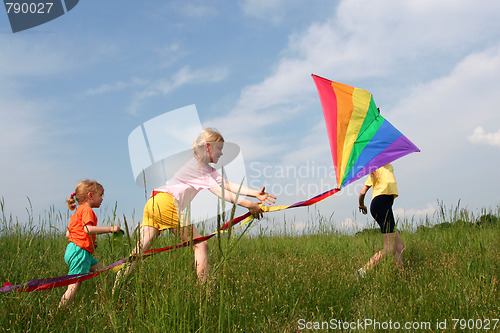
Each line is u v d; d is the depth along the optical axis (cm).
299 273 402
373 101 464
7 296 304
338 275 405
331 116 443
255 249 636
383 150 429
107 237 518
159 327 244
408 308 326
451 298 343
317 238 734
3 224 490
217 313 292
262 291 348
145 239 361
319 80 457
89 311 304
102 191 419
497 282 383
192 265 292
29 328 273
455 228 583
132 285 341
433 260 488
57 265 436
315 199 365
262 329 294
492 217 603
